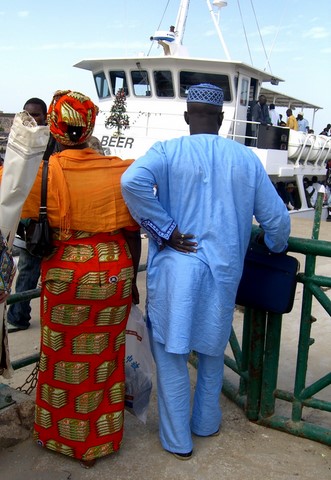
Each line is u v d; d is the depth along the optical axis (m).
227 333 2.53
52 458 2.59
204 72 10.95
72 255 2.33
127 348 2.71
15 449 2.64
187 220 2.38
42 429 2.56
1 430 2.63
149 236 2.46
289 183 14.61
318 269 6.77
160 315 2.46
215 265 2.38
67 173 2.30
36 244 2.27
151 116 11.38
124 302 2.46
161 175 2.36
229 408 3.15
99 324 2.41
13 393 2.85
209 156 2.38
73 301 2.35
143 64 11.06
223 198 2.38
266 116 12.49
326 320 4.96
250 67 11.10
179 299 2.34
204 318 2.44
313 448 2.76
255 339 2.88
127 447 2.71
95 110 2.42
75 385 2.44
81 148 2.42
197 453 2.67
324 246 2.63
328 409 2.79
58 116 2.30
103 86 12.17
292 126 15.38
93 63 11.87
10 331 4.32
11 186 2.10
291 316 5.04
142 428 2.89
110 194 2.35
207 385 2.72
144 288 5.67
